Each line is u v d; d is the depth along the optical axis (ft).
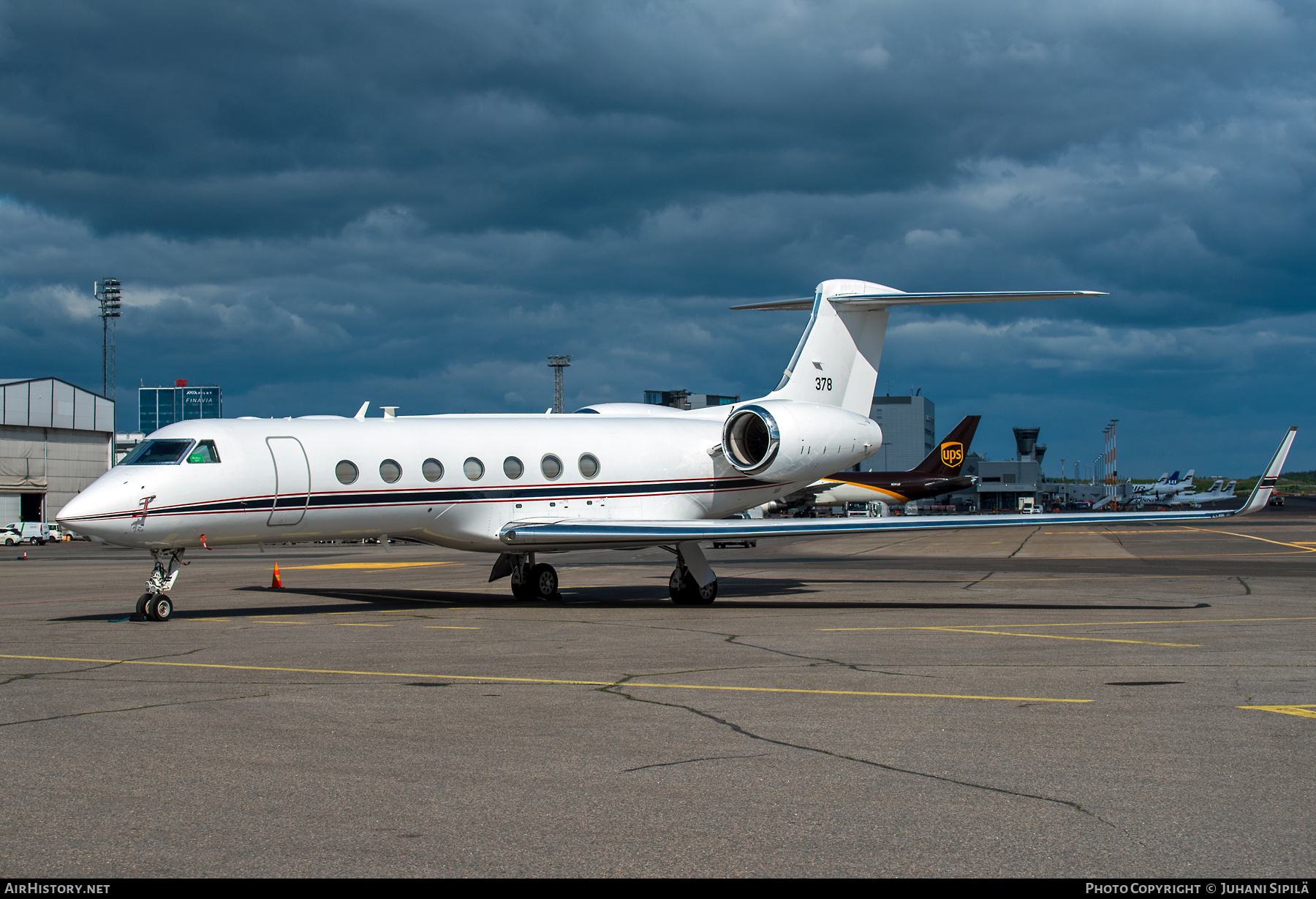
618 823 18.20
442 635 44.91
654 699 29.32
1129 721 26.35
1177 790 20.10
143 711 27.91
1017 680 32.42
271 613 55.83
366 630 47.06
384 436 57.93
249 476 52.80
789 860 16.40
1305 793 19.89
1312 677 33.04
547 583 64.39
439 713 27.48
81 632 47.01
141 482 50.16
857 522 57.52
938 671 34.35
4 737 24.76
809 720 26.48
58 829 18.01
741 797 19.63
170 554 53.06
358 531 56.85
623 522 59.57
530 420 64.23
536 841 17.33
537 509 61.67
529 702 28.96
